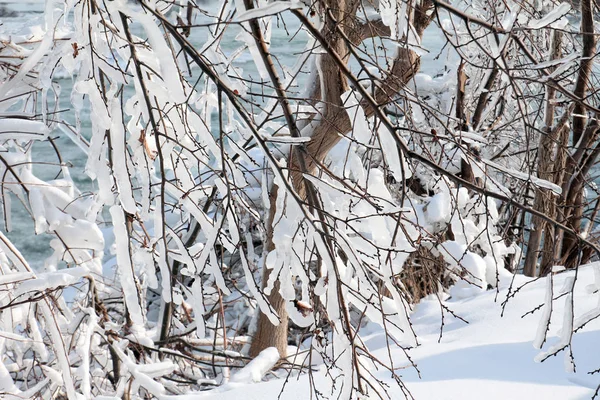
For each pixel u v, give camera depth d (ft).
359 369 9.68
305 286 9.91
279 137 8.58
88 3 8.48
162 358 19.11
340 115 15.20
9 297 13.71
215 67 9.71
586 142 22.74
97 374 16.81
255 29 8.83
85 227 14.32
